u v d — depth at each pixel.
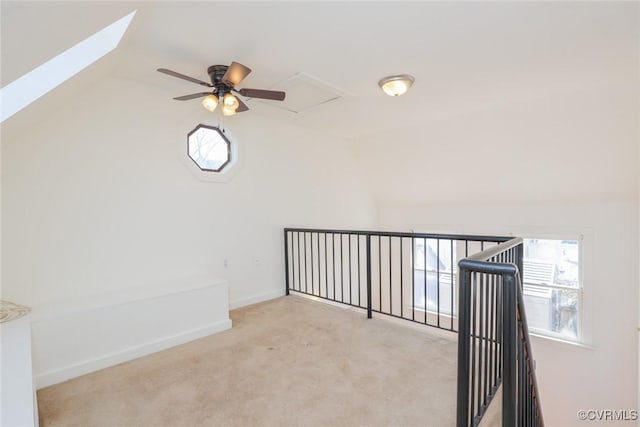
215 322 2.95
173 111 3.12
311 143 4.53
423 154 4.57
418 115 3.83
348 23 1.96
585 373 3.98
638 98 2.87
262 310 3.54
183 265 3.19
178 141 3.14
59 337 2.17
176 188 3.14
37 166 2.38
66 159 2.51
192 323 2.81
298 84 2.91
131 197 2.85
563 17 1.90
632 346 3.71
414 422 1.73
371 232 3.21
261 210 3.89
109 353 2.37
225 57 2.39
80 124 2.57
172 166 3.11
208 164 3.48
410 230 5.54
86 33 1.31
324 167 4.75
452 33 2.08
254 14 1.86
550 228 4.23
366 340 2.75
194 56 2.38
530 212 4.38
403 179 5.14
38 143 2.38
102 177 2.69
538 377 4.31
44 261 2.41
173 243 3.12
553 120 3.38
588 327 3.98
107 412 1.83
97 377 2.20
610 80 2.81
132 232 2.86
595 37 2.13
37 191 2.38
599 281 3.90
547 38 2.14
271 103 3.42
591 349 3.93
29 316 2.12
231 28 2.01
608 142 3.31
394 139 4.61
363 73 2.68
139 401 1.93
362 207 5.53
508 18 1.92
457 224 5.04
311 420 1.75
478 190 4.61
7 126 1.81
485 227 4.77
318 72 2.66
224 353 2.53
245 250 3.72
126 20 1.75
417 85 2.93
